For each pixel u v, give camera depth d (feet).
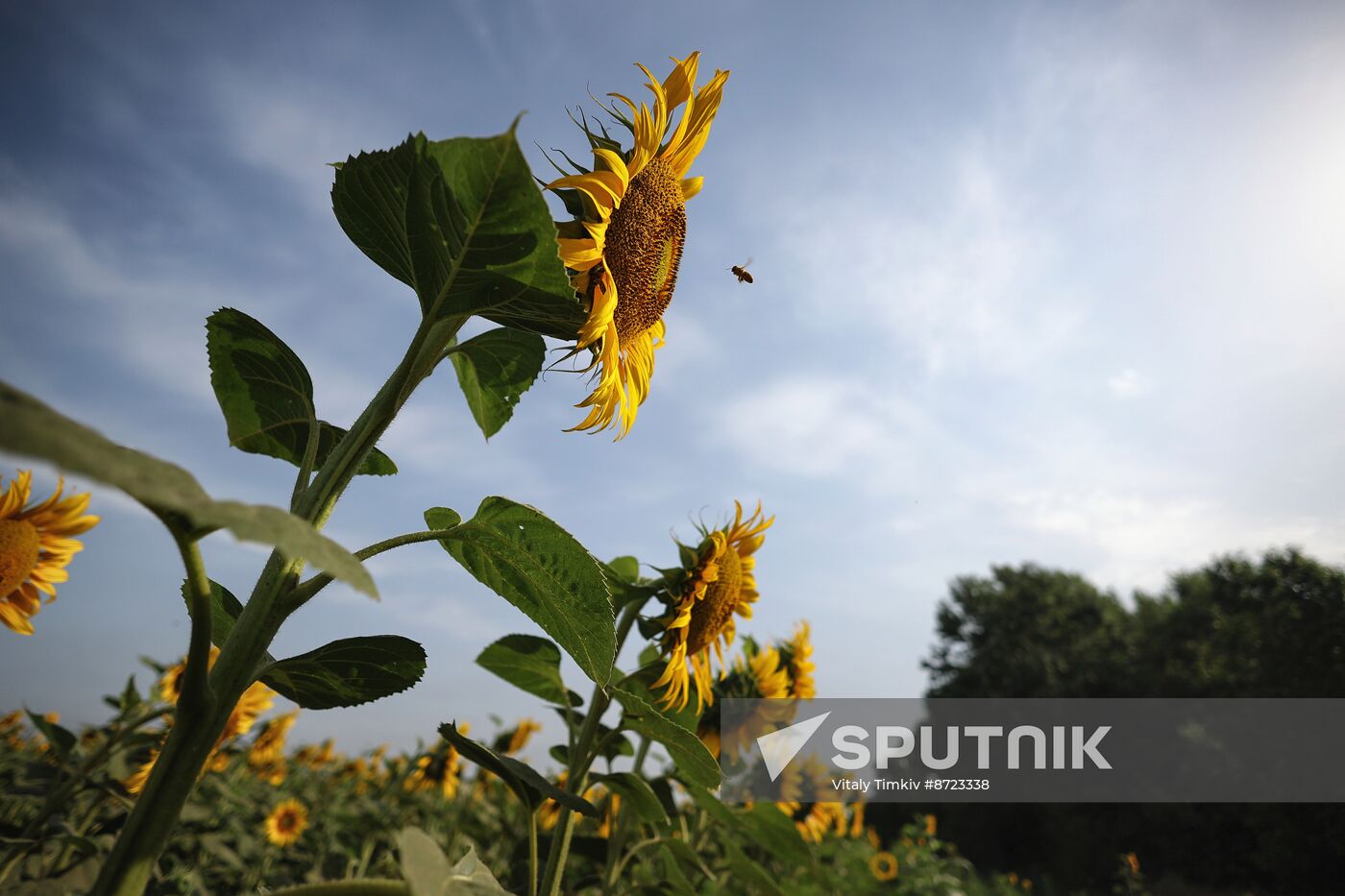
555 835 2.06
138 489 0.68
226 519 0.73
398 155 1.11
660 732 2.03
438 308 1.23
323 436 1.57
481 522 1.31
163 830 0.90
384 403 1.20
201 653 0.92
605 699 2.27
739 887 4.10
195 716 0.94
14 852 2.00
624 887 2.93
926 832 13.33
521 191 1.08
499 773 1.89
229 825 4.31
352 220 1.28
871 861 10.03
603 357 1.59
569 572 1.32
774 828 3.09
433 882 0.88
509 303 1.23
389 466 1.63
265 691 3.07
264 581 1.07
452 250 1.19
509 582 1.41
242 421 1.53
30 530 1.49
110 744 2.21
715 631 2.66
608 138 1.70
